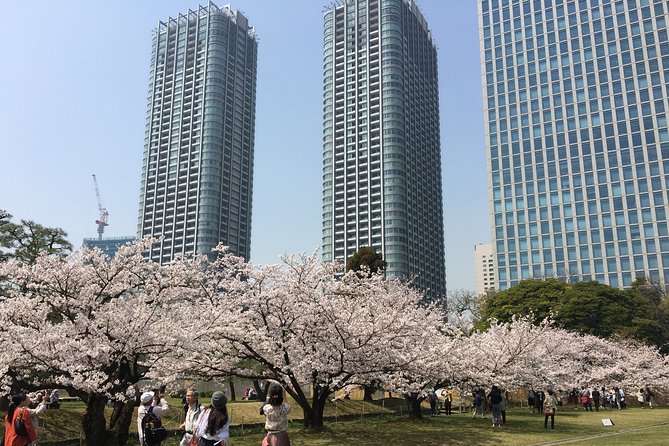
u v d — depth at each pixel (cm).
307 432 2052
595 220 9412
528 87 10612
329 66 14712
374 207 13100
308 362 1995
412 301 2805
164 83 14800
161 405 1155
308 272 2192
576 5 10444
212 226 13138
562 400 4253
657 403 4381
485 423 2486
